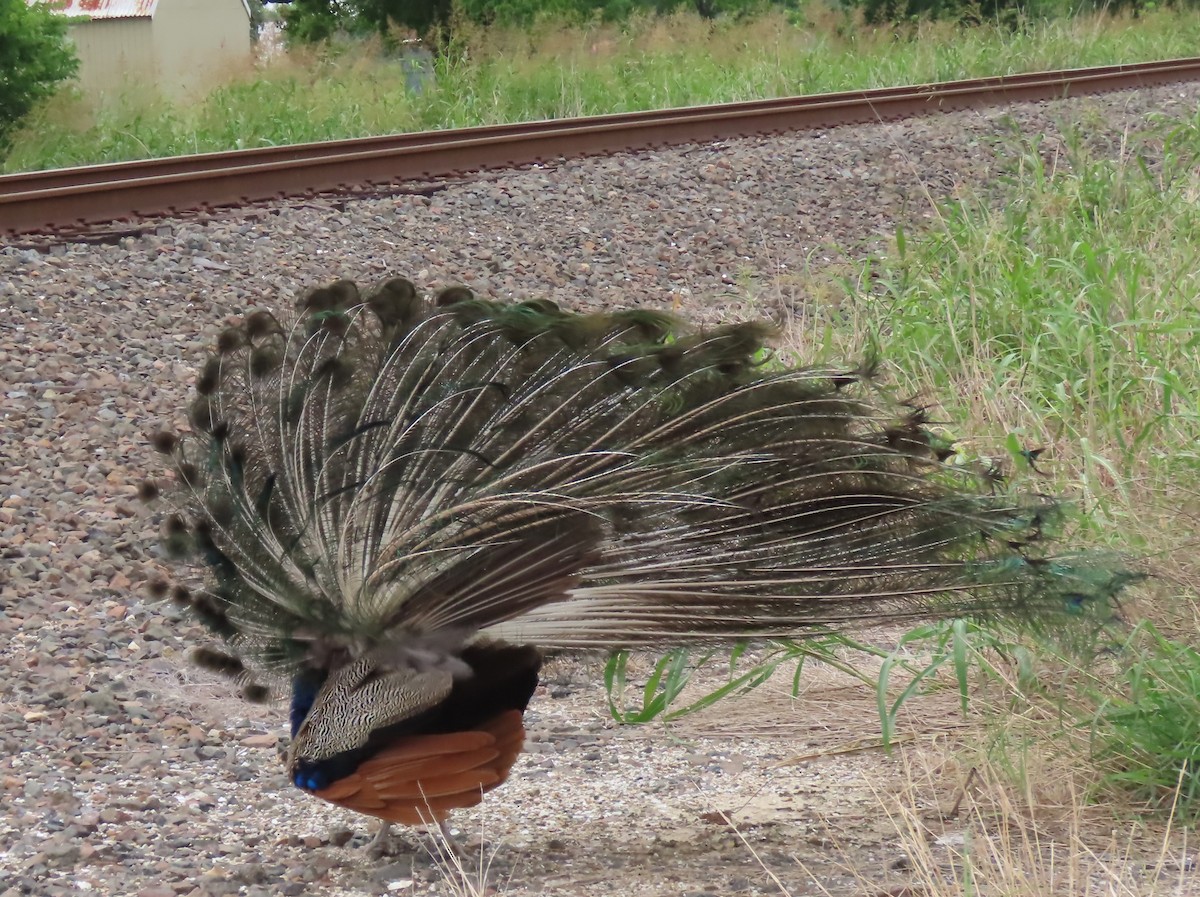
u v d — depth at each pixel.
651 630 7.12
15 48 31.25
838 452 7.33
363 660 6.74
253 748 9.12
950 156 24.11
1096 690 8.45
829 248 20.39
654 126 24.69
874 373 7.91
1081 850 7.25
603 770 8.90
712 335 7.45
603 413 7.20
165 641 10.66
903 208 20.91
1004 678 8.81
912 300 15.42
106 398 14.16
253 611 6.95
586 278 19.02
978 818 7.82
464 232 20.00
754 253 20.45
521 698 7.11
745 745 9.30
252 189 20.47
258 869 7.23
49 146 27.97
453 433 7.05
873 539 7.31
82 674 9.99
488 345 7.29
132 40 62.16
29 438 13.27
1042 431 12.05
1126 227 17.50
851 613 7.21
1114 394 12.29
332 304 7.38
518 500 6.79
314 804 8.32
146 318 16.09
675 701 10.07
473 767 6.65
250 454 7.09
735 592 7.15
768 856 7.53
